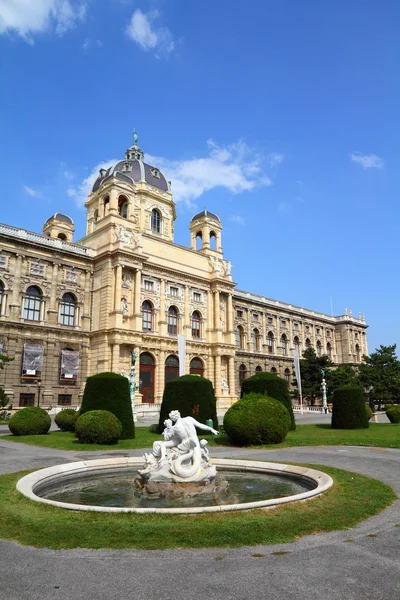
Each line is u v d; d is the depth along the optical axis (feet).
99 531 32.53
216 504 42.73
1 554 29.71
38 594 24.06
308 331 348.79
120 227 208.23
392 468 63.21
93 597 23.67
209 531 32.32
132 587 24.73
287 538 32.01
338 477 53.26
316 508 38.58
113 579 25.73
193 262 244.83
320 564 27.76
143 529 32.68
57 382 188.44
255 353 291.99
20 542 31.58
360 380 268.62
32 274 188.44
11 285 181.06
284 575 26.17
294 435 108.88
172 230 266.36
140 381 204.74
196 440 48.67
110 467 58.13
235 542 30.91
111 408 98.48
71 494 47.19
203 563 27.81
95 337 199.72
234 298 287.48
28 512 37.22
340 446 88.99
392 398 265.34
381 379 266.36
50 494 47.24
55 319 191.93
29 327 182.29
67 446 86.12
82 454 77.56
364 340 390.01
